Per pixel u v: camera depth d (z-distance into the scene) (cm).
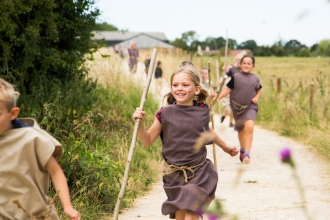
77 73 1941
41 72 1697
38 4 1606
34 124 683
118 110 2198
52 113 1431
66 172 1194
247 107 1838
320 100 2717
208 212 398
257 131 2711
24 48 1573
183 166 937
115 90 2527
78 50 1866
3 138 636
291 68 7288
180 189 914
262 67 7731
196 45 7100
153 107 2577
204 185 925
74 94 1638
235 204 1291
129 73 2988
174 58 6119
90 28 1850
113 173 1300
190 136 943
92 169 1241
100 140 1473
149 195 1430
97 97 1970
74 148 1238
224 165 1880
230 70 1898
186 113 959
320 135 2133
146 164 1706
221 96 1859
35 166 646
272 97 3288
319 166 1755
